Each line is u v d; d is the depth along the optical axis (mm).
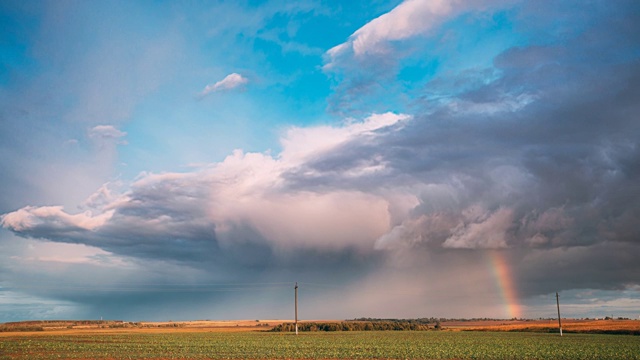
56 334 126500
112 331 155125
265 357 58906
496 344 83875
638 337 110500
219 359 56531
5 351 66125
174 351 67688
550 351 68438
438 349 71750
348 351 67750
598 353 64688
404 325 178750
